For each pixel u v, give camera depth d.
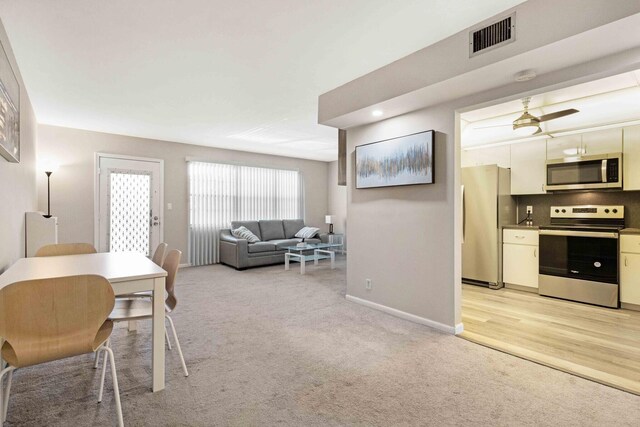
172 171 5.96
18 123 2.70
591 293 3.67
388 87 2.82
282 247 6.34
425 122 3.04
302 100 3.71
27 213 3.44
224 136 5.54
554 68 2.18
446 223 2.89
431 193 3.01
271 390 1.94
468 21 2.17
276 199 7.50
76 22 2.16
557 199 4.47
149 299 2.55
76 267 2.12
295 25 2.21
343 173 4.15
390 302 3.37
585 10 1.73
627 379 2.06
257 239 6.37
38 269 2.05
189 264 6.14
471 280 4.67
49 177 4.72
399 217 3.29
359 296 3.72
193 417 1.67
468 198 4.61
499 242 4.45
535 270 4.18
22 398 1.84
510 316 3.29
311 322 3.12
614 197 4.00
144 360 2.31
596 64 2.05
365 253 3.65
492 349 2.52
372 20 2.15
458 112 2.84
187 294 4.13
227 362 2.29
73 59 2.70
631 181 3.66
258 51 2.57
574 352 2.46
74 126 4.85
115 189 5.35
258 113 4.20
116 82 3.18
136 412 1.71
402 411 1.74
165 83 3.21
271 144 6.23
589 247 3.70
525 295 4.10
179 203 6.04
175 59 2.70
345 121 3.52
